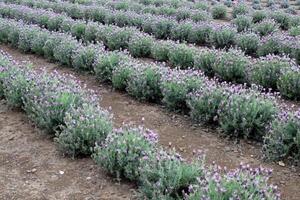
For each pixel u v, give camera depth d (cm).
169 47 770
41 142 548
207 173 446
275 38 791
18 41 872
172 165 463
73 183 494
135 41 801
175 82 603
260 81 663
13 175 505
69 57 751
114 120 593
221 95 570
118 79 656
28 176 503
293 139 516
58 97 556
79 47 745
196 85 607
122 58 694
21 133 564
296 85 634
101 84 688
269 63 665
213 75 707
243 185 432
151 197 458
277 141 519
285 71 649
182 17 1141
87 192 484
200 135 562
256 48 820
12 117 597
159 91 628
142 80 630
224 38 855
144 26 977
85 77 714
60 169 510
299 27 917
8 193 485
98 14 1126
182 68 743
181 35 920
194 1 1673
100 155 496
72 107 540
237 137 555
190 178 461
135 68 652
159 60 779
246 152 535
